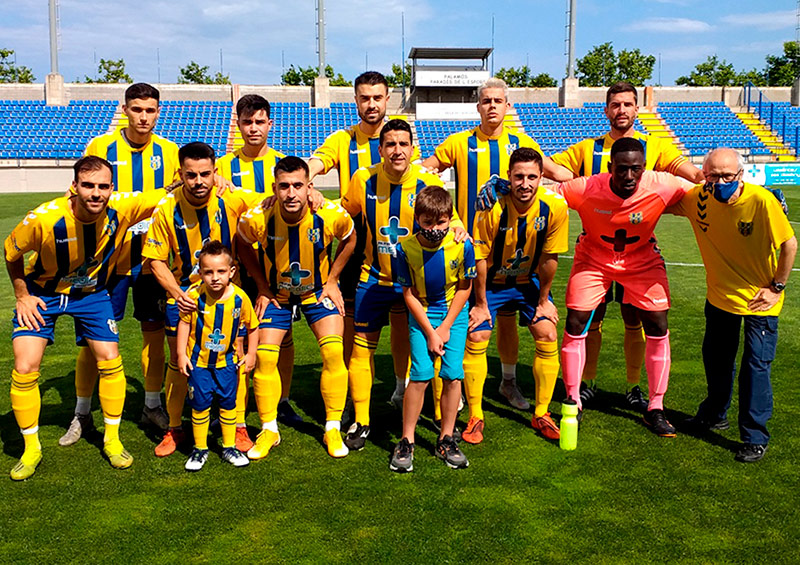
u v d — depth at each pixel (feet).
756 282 12.52
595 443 13.35
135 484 11.71
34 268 12.30
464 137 15.12
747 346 12.50
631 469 12.13
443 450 12.54
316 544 9.71
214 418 15.07
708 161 12.32
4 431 14.16
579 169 15.85
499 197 13.37
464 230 12.33
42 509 10.80
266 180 15.14
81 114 97.35
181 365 12.25
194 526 10.24
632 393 15.51
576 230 48.44
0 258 37.11
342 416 15.20
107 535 10.00
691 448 13.03
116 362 12.60
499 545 9.66
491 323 13.83
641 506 10.75
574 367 13.94
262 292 13.43
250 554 9.48
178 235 12.94
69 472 12.19
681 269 32.45
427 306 12.54
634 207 13.12
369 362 13.73
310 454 13.04
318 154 15.35
